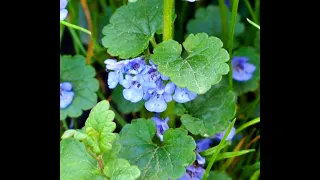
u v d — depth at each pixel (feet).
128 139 0.59
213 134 0.62
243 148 0.75
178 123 0.72
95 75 0.75
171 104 0.63
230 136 0.64
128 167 0.51
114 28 0.62
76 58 0.73
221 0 0.76
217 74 0.54
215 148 0.63
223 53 0.55
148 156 0.58
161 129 0.62
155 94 0.58
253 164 0.73
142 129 0.60
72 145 0.55
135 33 0.62
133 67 0.57
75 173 0.53
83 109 0.70
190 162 0.57
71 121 0.76
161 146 0.59
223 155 0.65
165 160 0.58
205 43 0.56
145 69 0.56
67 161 0.54
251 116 0.76
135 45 0.61
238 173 0.75
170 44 0.56
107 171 0.52
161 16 0.62
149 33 0.62
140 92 0.57
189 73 0.54
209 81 0.54
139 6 0.63
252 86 0.75
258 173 0.68
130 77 0.57
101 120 0.50
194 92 0.54
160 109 0.58
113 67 0.57
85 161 0.54
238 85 0.75
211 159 0.60
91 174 0.53
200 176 0.62
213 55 0.55
